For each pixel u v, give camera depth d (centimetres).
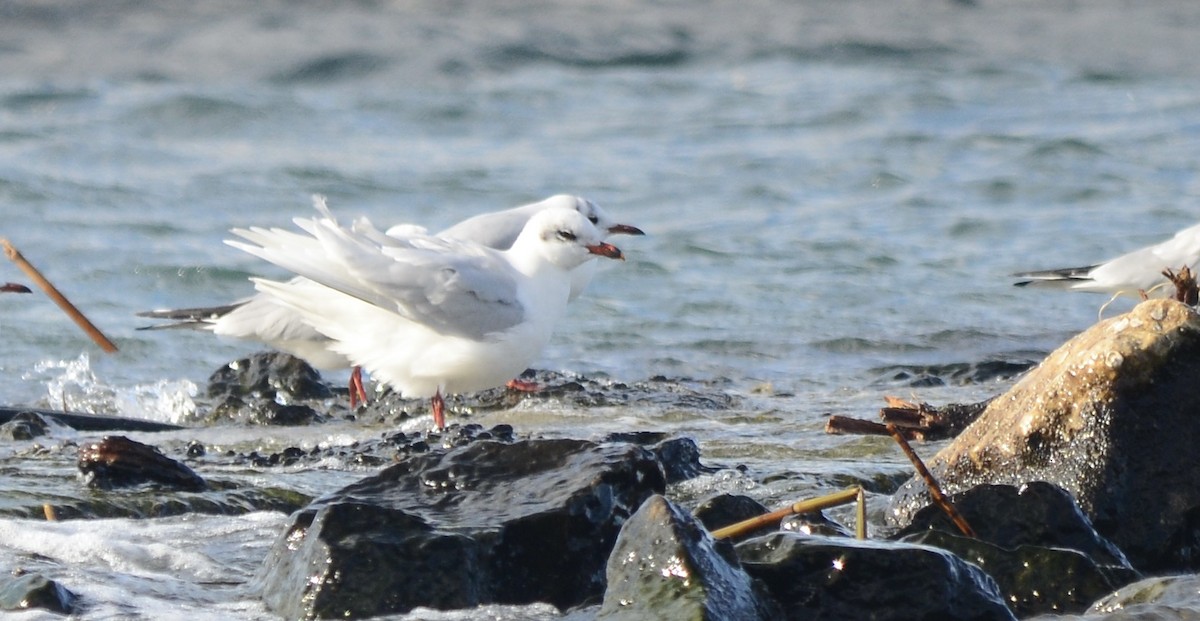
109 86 3322
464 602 739
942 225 2191
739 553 711
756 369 1538
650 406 1325
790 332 1678
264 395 1380
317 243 1162
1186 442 828
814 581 690
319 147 2752
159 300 1788
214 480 1000
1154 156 2644
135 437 1209
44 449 1119
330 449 1118
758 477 990
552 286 1227
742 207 2314
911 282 1894
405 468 823
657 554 679
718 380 1490
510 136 2900
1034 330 1694
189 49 3934
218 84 3531
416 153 2717
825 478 984
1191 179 2470
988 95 3316
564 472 804
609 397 1350
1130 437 828
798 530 775
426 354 1180
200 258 1930
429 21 4328
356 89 3475
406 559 741
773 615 679
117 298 1778
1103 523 820
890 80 3522
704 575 666
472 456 824
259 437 1214
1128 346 832
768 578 692
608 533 781
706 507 814
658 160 2664
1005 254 2034
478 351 1177
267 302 1325
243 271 1869
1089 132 2866
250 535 886
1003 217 2230
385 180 2462
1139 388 830
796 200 2364
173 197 2305
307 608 733
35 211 2169
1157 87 3441
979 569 710
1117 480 823
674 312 1756
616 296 1817
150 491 957
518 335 1192
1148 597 718
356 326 1198
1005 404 880
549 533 763
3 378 1469
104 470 970
